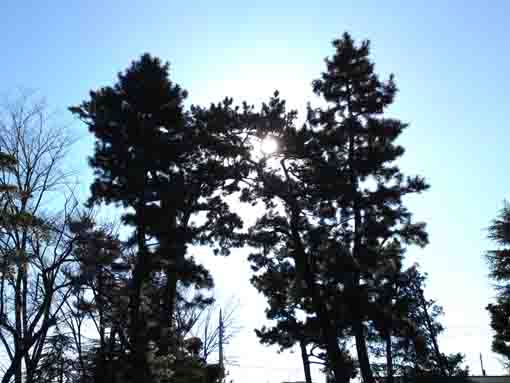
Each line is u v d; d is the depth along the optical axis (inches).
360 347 1066.7
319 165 1137.4
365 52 1288.1
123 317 858.1
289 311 1269.7
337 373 1082.7
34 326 729.6
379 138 1213.1
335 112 1263.5
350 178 1171.9
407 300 1178.0
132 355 813.2
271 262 1194.0
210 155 1088.2
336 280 1083.9
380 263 1139.9
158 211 903.7
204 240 1064.8
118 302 850.1
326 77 1283.2
